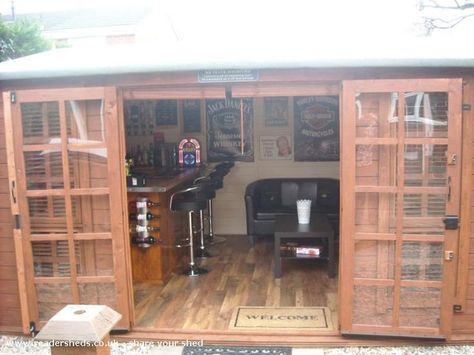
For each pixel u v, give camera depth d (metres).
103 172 3.42
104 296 3.51
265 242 6.28
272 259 5.48
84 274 3.51
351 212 3.21
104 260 3.50
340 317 3.35
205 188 5.10
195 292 4.41
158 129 6.62
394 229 3.22
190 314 3.87
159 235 4.62
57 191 3.41
